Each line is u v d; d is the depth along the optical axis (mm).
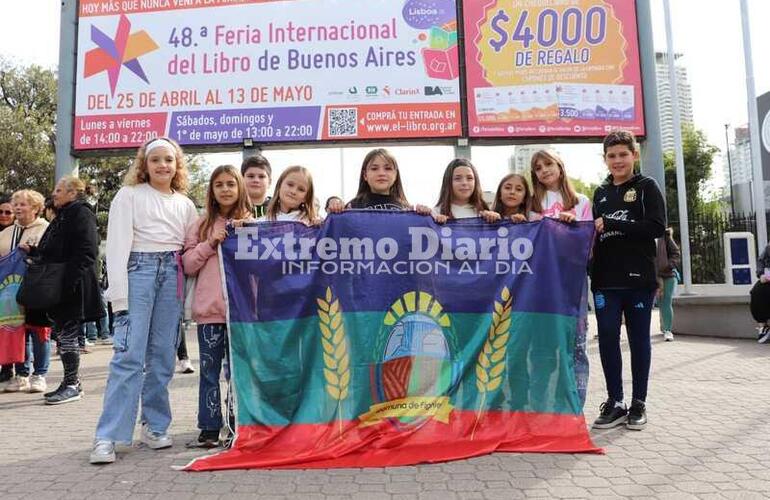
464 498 2908
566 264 4047
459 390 3865
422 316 3967
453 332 3967
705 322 9734
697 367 6602
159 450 3857
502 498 2906
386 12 9391
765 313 8539
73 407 5293
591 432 4074
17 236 6062
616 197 4383
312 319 3898
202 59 9484
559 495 2930
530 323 3975
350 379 3830
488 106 9273
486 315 3982
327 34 9391
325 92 9320
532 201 4477
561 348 3924
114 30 9609
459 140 9234
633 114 9359
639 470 3275
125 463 3572
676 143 11281
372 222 4023
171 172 4020
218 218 4043
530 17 9367
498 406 3855
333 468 3365
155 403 3943
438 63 9320
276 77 9383
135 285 3797
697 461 3416
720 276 12797
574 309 4012
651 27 9422
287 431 3676
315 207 4320
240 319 3832
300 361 3820
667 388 5496
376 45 9352
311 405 3760
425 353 3928
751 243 11555
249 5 9516
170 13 9586
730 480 3102
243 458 3494
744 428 4098
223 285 3830
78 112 9539
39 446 4012
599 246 4301
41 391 6012
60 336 5559
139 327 3779
